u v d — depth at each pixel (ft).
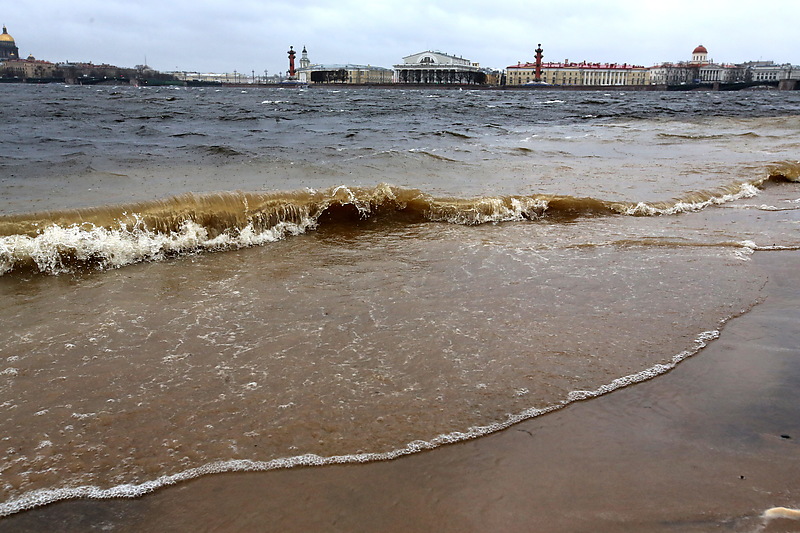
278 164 39.47
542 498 8.32
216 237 22.63
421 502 8.26
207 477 8.77
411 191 28.40
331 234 24.41
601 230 25.09
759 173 38.60
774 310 15.60
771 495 8.29
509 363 12.40
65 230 20.39
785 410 10.59
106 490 8.49
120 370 11.97
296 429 9.95
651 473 8.85
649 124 90.38
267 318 14.84
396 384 11.48
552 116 113.60
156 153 44.86
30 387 11.23
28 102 133.90
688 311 15.39
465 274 18.56
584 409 10.73
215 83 620.49
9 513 7.99
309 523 7.84
